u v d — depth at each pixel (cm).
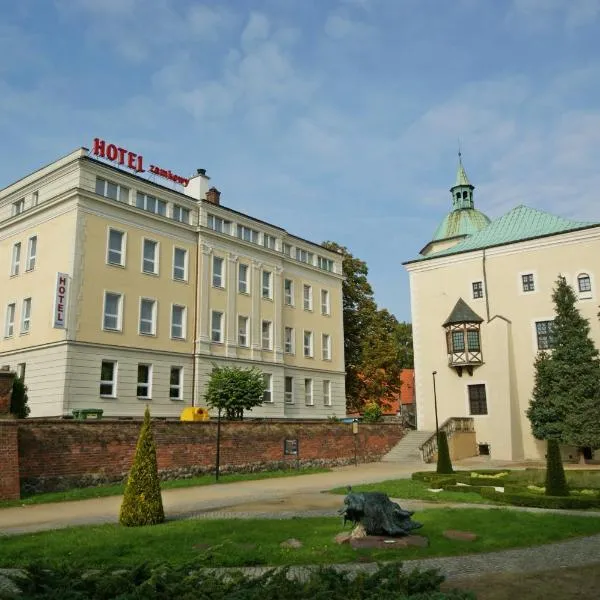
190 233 3775
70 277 3050
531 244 4034
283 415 4212
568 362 3509
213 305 3825
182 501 1912
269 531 1282
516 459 3747
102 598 704
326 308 4947
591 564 1014
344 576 777
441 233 5166
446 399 4175
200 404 3597
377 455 3725
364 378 5441
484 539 1205
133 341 3328
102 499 1962
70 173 3238
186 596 667
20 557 1050
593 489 2033
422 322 4397
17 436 1969
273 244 4428
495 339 4000
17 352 3269
